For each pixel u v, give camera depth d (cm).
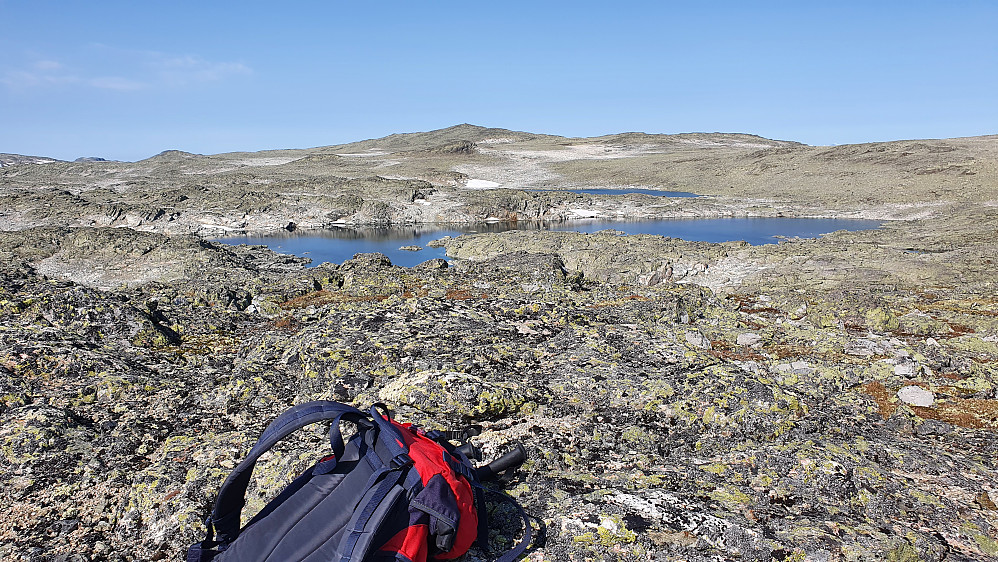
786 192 7669
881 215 6019
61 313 1116
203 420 740
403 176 10269
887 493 584
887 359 1021
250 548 412
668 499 529
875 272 2584
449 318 1099
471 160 13638
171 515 544
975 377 959
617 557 461
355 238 5106
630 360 907
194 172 12138
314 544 395
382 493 398
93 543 516
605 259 3158
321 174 10694
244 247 3681
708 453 655
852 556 469
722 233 5062
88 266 3050
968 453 718
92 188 8500
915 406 862
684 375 812
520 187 9962
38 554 498
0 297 1133
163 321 1218
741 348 1136
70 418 716
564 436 683
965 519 553
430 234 5381
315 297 1780
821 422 739
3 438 657
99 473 612
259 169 12056
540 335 1047
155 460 642
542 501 528
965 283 2306
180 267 2919
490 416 727
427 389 742
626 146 16775
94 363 883
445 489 413
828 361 1023
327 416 446
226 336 1194
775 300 1833
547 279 2039
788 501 566
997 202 5925
